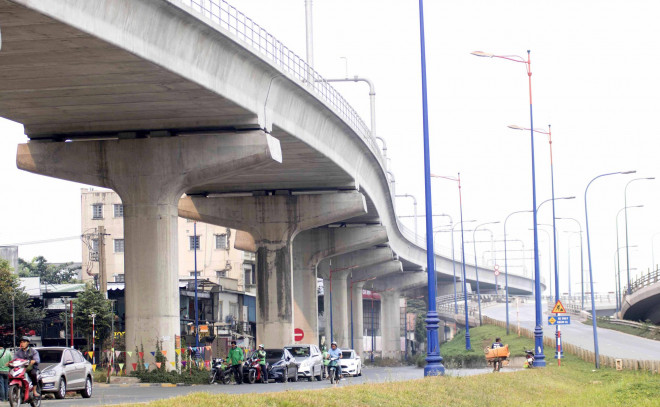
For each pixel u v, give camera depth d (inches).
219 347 3235.7
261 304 2726.4
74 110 1707.7
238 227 2768.2
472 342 4116.6
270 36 1824.6
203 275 4424.2
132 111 1723.7
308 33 2471.7
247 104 1743.4
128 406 836.0
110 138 1883.6
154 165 1855.3
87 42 1255.5
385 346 5452.8
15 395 974.4
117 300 3112.7
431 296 1434.5
